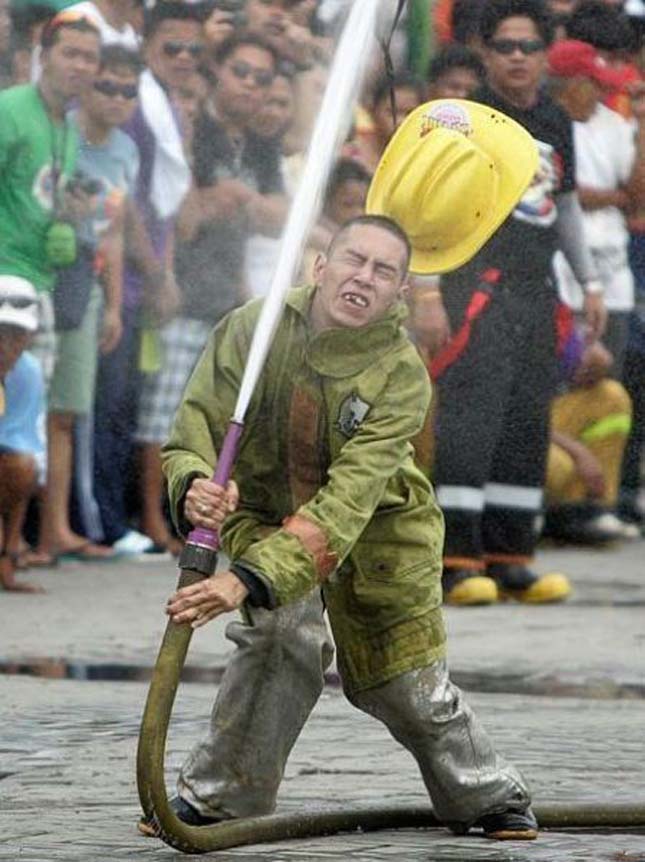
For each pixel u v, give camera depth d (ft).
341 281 29.99
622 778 36.73
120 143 64.13
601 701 46.06
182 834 29.71
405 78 63.82
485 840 31.68
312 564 28.94
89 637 54.03
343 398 30.12
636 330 81.20
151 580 64.90
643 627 58.80
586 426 79.82
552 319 63.16
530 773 37.11
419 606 30.94
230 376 30.45
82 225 63.67
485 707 44.96
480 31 63.36
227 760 31.24
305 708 31.48
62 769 37.09
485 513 64.18
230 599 28.43
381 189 32.53
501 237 61.67
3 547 61.87
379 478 29.63
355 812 32.37
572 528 80.59
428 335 61.31
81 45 62.34
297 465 30.63
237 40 66.03
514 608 62.85
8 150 61.87
